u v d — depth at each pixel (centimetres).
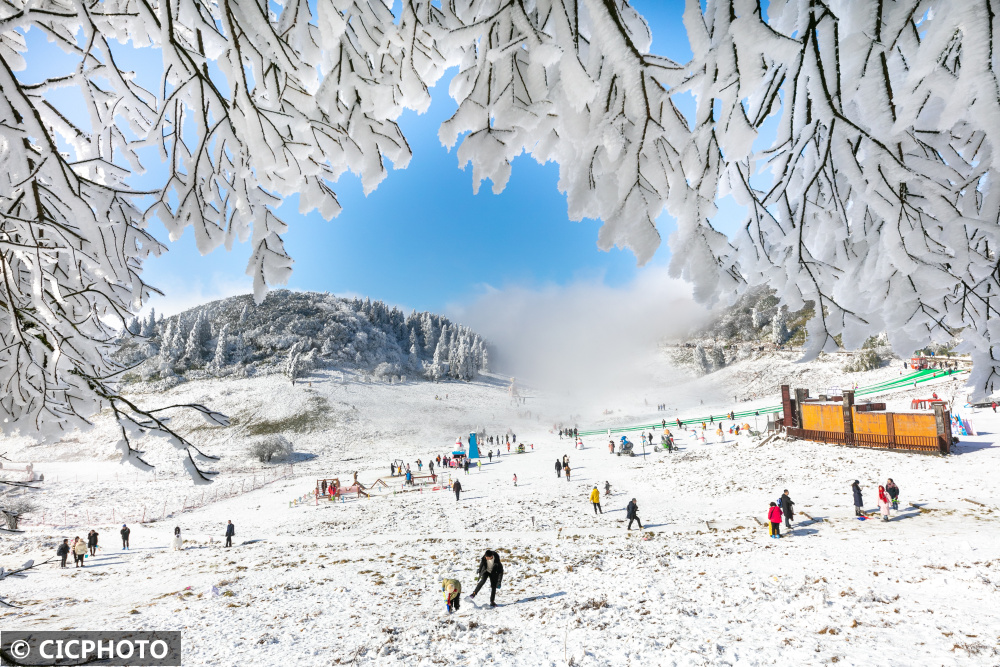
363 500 2622
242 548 1727
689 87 125
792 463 2092
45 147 174
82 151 238
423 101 159
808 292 164
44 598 1173
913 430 1958
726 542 1238
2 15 163
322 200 187
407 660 670
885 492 1265
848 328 169
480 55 139
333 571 1253
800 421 2583
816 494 1644
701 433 3534
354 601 978
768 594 789
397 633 777
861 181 148
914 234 154
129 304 291
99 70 194
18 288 242
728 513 1584
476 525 1798
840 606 697
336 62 160
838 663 535
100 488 3569
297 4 163
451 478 3012
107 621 927
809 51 138
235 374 9275
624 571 1041
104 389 216
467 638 732
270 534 1978
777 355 8900
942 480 1549
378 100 162
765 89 159
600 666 595
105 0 191
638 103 127
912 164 153
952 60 162
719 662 568
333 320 12150
